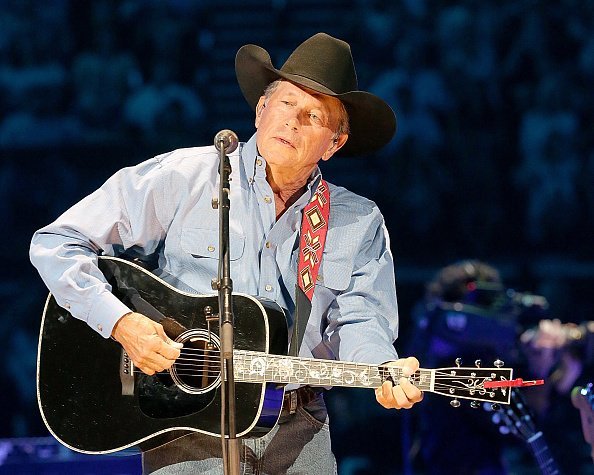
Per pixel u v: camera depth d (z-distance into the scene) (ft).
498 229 105.60
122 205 33.27
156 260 34.37
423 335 54.13
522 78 108.47
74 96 106.93
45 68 107.76
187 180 33.24
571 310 94.27
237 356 31.65
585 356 51.31
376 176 107.65
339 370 31.73
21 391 90.12
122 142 104.99
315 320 33.99
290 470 33.27
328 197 34.76
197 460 32.17
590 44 108.27
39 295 98.53
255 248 33.42
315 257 33.96
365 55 110.52
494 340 52.03
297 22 114.11
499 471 52.24
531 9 109.50
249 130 109.40
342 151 36.78
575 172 105.09
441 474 52.37
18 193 104.06
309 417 33.60
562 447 58.59
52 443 52.16
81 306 31.99
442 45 108.37
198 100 106.52
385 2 111.45
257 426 31.68
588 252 103.45
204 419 31.94
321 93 33.45
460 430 52.31
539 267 99.91
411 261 103.81
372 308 34.45
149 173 33.50
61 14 109.60
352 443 82.23
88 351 32.86
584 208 104.88
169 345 31.17
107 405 32.55
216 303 32.53
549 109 106.52
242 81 36.09
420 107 106.52
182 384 32.42
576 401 43.78
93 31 108.37
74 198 104.32
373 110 34.22
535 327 53.52
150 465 32.73
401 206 105.70
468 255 104.17
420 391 31.14
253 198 33.60
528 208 105.29
